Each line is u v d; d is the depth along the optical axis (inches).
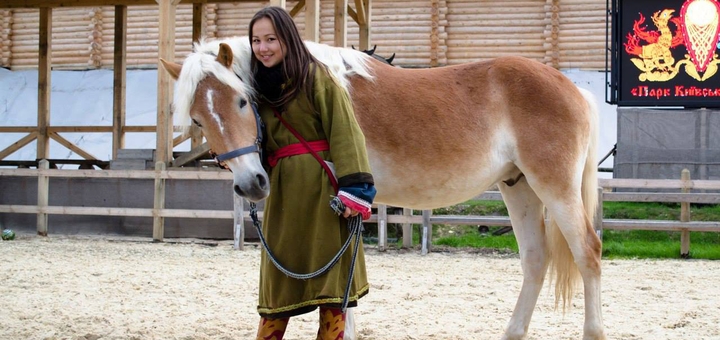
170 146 439.5
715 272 323.3
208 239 433.4
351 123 122.1
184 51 771.4
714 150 489.1
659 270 328.5
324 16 741.9
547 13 711.1
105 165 553.9
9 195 466.9
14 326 190.7
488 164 164.1
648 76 504.4
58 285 262.4
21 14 805.2
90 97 734.5
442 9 730.8
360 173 119.3
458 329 196.5
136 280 278.1
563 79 172.1
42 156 571.5
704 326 202.2
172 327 193.0
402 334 188.4
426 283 282.8
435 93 162.7
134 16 781.9
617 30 510.6
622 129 503.8
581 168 168.2
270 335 125.8
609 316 218.2
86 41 792.9
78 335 180.4
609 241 421.4
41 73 571.5
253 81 128.7
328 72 127.3
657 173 496.4
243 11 753.6
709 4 494.3
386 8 742.5
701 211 462.6
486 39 727.7
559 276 166.7
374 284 274.4
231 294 249.8
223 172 416.8
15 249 375.2
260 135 124.2
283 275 122.8
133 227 445.7
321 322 124.4
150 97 722.8
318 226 120.8
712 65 495.5
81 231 454.3
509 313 221.6
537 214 174.2
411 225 410.9
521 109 165.2
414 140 157.1
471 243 419.8
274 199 124.2
